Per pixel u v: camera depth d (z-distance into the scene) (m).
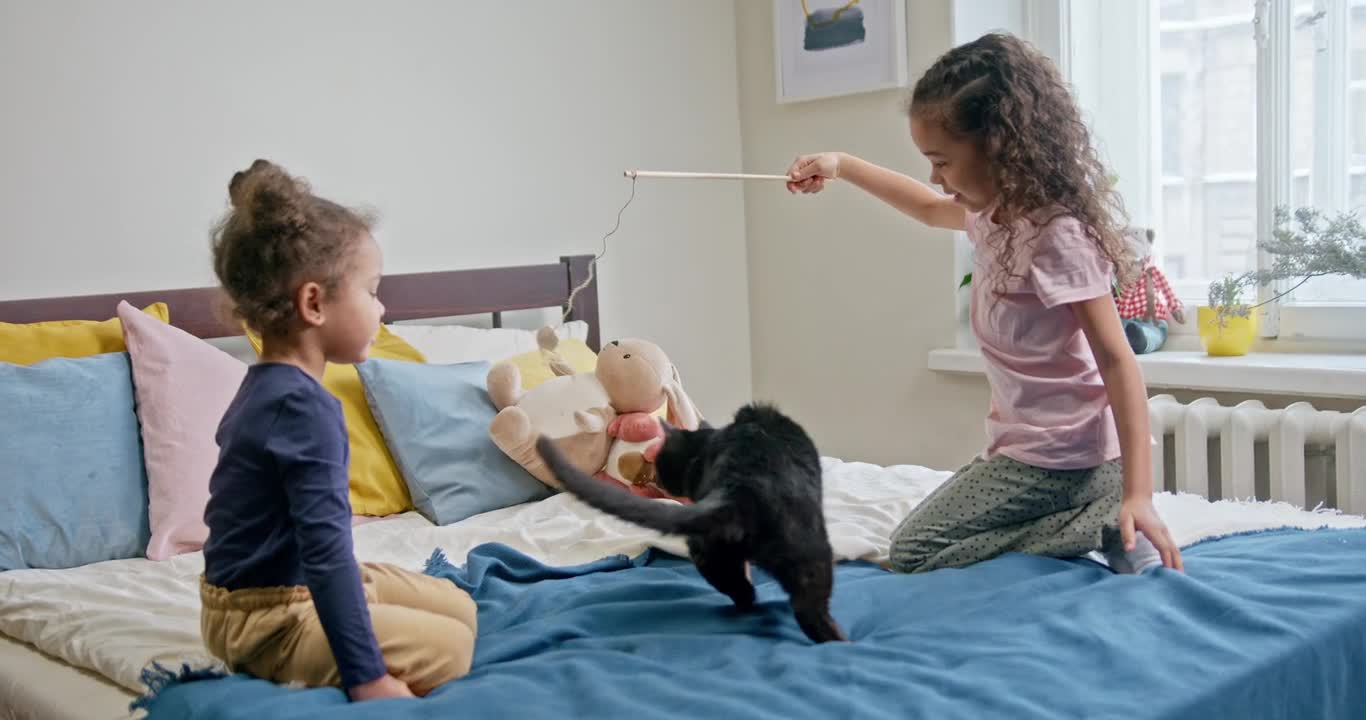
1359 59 2.47
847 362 3.20
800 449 1.44
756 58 3.31
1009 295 1.71
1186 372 2.51
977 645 1.31
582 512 2.18
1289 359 2.46
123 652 1.45
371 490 2.24
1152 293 2.69
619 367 2.28
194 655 1.42
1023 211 1.64
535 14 2.92
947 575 1.59
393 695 1.23
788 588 1.39
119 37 2.31
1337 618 1.37
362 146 2.64
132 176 2.33
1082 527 1.69
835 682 1.21
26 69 2.20
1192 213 2.81
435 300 2.67
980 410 2.92
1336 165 2.52
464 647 1.34
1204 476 2.39
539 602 1.61
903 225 3.02
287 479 1.26
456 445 2.27
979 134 1.65
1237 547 1.72
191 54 2.40
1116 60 2.88
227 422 1.33
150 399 2.05
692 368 3.30
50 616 1.61
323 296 1.32
